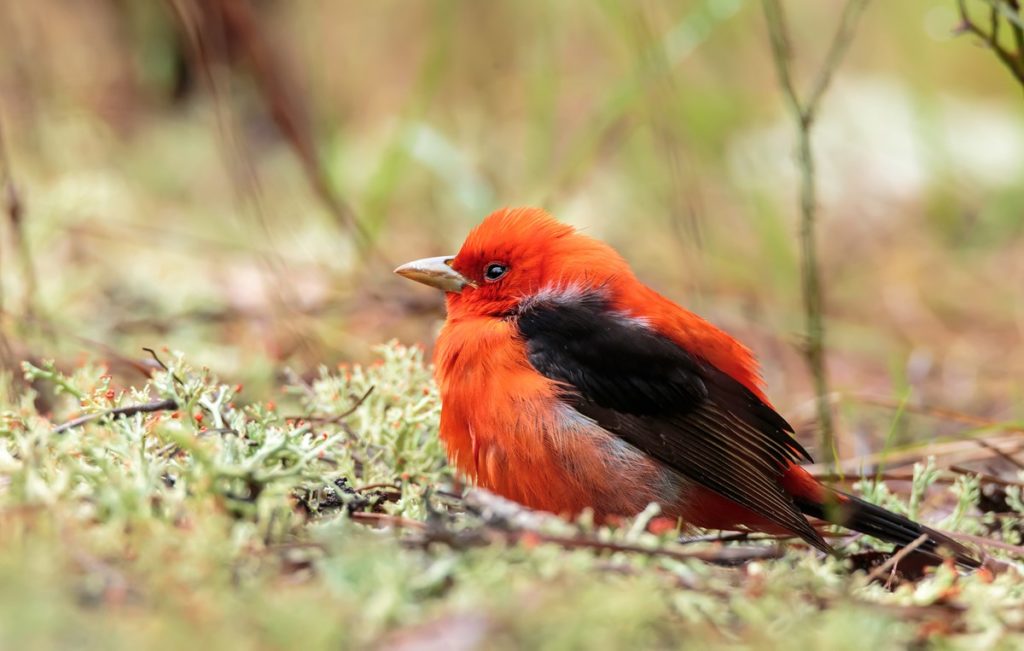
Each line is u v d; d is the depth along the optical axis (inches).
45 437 250.8
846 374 557.9
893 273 666.8
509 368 318.0
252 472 237.8
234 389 307.6
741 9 711.7
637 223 688.4
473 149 716.0
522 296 340.2
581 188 692.7
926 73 741.3
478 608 202.8
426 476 328.5
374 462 330.3
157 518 232.7
